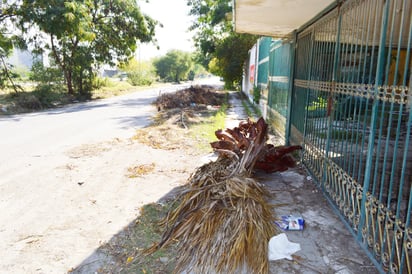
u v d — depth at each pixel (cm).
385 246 243
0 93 1519
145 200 365
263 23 512
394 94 218
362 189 266
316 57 434
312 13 426
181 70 5309
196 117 1009
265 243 258
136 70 3609
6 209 344
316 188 400
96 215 328
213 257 240
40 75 1472
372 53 259
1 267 241
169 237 274
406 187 365
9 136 726
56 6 1429
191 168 486
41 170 477
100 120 977
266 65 984
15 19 1449
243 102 1538
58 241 278
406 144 206
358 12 293
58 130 802
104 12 1845
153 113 1153
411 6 297
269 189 395
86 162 519
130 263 246
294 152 551
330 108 355
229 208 287
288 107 602
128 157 549
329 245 270
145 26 1933
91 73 1945
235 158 416
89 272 236
